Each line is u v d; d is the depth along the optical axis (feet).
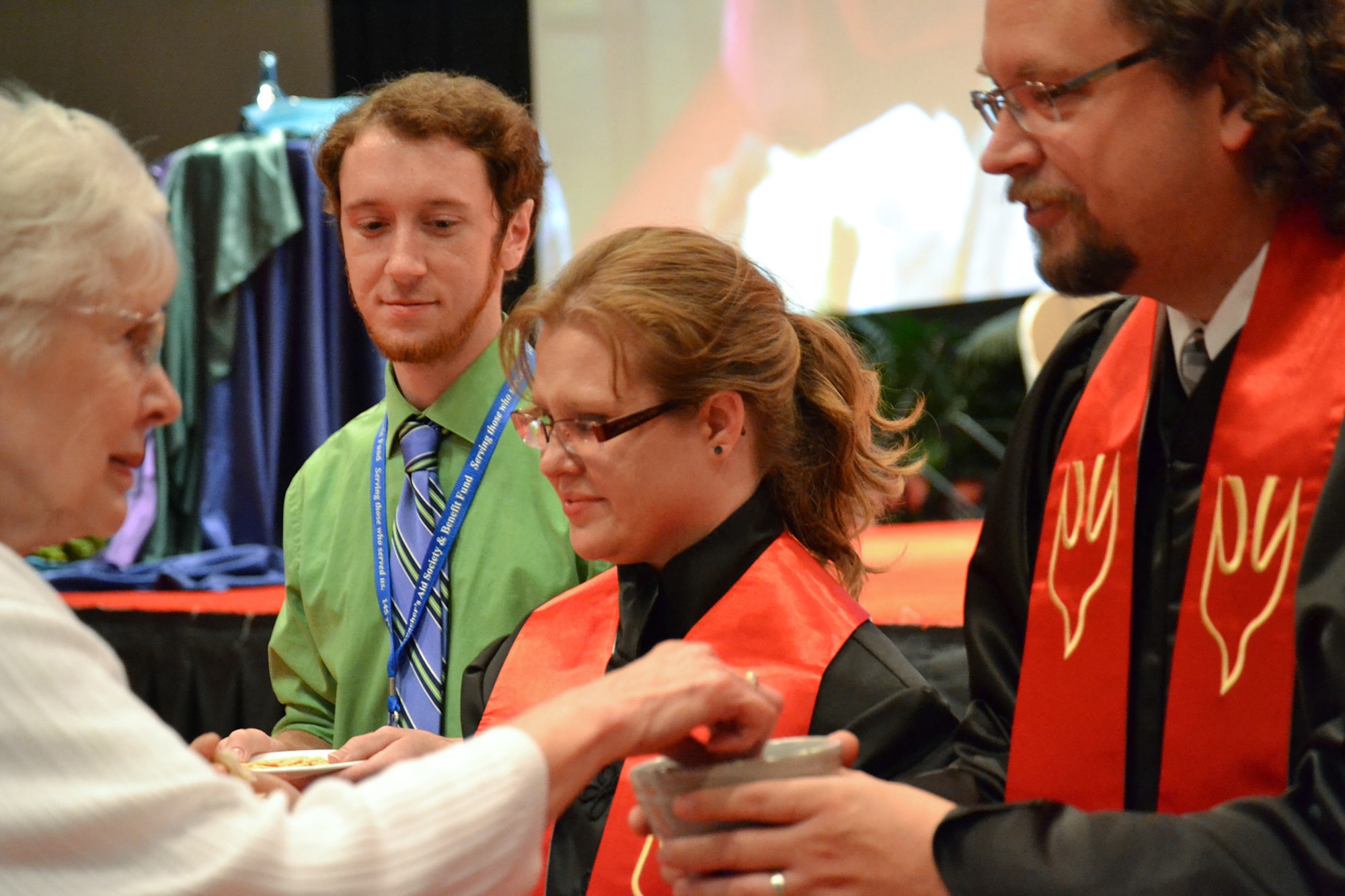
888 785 3.30
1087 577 4.02
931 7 18.22
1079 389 4.37
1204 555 3.69
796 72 19.12
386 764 4.40
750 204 19.49
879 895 3.16
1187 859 3.03
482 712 4.75
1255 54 3.34
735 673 3.41
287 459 14.02
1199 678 3.63
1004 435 18.44
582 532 4.16
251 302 13.69
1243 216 3.59
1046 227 3.66
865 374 4.75
